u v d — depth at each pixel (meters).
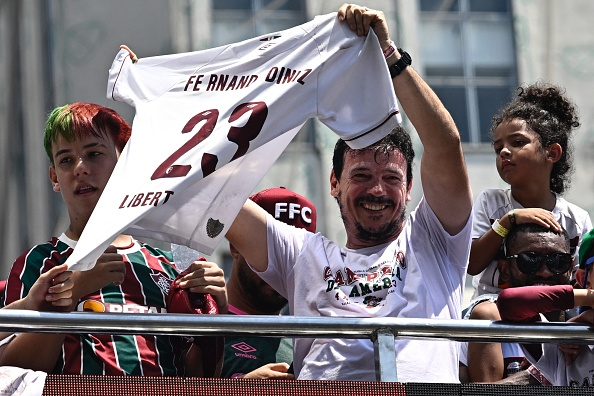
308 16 17.91
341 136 8.26
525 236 9.62
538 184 10.40
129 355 8.20
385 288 8.71
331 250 8.98
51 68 15.84
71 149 8.62
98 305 8.16
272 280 9.13
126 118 15.70
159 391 7.35
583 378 8.87
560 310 8.77
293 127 8.16
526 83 18.59
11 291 8.30
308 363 8.63
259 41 8.48
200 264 8.46
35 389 7.24
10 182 15.62
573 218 10.41
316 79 8.27
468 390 7.65
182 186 7.79
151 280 8.56
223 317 7.68
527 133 10.45
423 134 8.61
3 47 15.84
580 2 18.88
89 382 7.31
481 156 18.25
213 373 8.47
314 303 8.74
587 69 18.67
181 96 8.38
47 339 7.89
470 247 9.41
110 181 7.95
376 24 8.45
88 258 7.53
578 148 18.08
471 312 9.48
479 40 18.83
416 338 7.92
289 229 9.21
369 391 7.56
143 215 7.68
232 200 8.27
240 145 7.97
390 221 8.93
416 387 7.60
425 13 18.81
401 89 8.52
